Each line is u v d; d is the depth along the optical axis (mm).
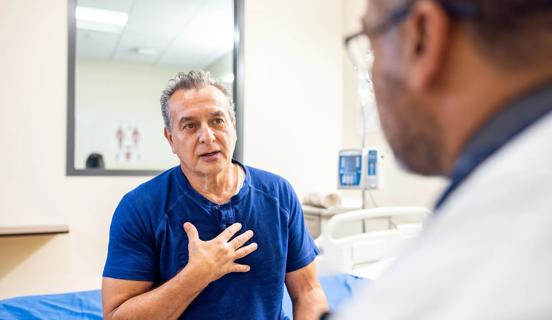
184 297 914
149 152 5672
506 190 255
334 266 1745
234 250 974
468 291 233
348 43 445
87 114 5391
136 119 5629
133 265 980
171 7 3605
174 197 1050
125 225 1012
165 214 1024
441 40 300
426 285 253
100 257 2254
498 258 235
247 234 1001
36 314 1419
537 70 279
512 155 269
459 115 307
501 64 284
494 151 284
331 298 1531
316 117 2742
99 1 3482
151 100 5719
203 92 1040
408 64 326
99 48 4898
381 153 2242
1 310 1433
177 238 1019
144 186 1082
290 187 1184
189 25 4047
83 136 5355
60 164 2176
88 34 4355
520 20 278
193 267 921
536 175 251
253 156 2557
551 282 223
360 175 2193
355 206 2402
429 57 307
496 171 270
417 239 306
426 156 346
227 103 1081
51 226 2096
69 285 2189
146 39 4516
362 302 285
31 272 2129
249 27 2568
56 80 2168
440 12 296
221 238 972
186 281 912
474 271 239
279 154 2627
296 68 2689
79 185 2217
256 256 1054
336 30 2812
